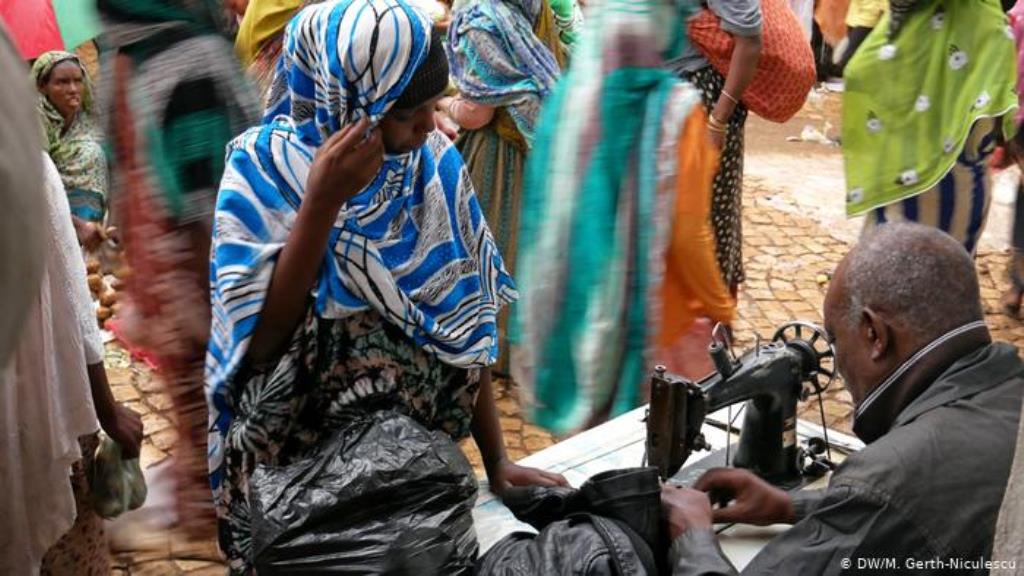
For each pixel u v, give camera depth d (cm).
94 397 245
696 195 292
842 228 582
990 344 167
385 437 171
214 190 265
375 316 193
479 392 219
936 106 388
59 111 471
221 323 189
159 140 260
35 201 81
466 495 171
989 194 406
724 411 247
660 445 198
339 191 174
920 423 159
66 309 222
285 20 366
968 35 377
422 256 196
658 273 295
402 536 161
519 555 163
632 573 158
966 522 152
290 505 164
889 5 387
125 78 263
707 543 169
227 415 197
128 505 258
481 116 382
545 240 311
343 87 175
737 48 357
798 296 502
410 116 181
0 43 80
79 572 255
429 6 462
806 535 158
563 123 304
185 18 257
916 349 165
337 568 160
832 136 737
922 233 170
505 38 372
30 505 223
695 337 306
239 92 266
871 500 153
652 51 287
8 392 211
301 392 193
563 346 315
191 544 306
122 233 281
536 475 216
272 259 184
